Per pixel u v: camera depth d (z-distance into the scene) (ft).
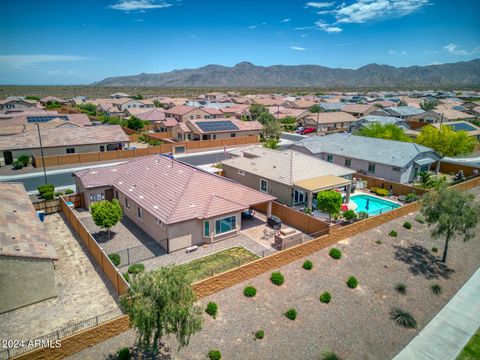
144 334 44.29
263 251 80.07
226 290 66.74
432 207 82.53
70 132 189.06
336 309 65.05
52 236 90.12
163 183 97.86
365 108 341.82
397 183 130.72
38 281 61.52
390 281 75.20
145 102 422.00
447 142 165.99
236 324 58.80
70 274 72.18
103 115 348.38
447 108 324.39
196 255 80.84
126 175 111.55
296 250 77.77
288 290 68.69
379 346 57.26
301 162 121.39
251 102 469.57
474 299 71.46
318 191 104.27
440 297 71.72
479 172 156.76
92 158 179.01
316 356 53.98
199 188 91.91
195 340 54.54
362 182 137.49
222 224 88.53
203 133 221.87
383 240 91.61
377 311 65.82
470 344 58.49
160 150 199.52
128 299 46.29
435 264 83.41
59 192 127.24
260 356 52.95
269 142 197.06
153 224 87.66
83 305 62.28
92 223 98.58
